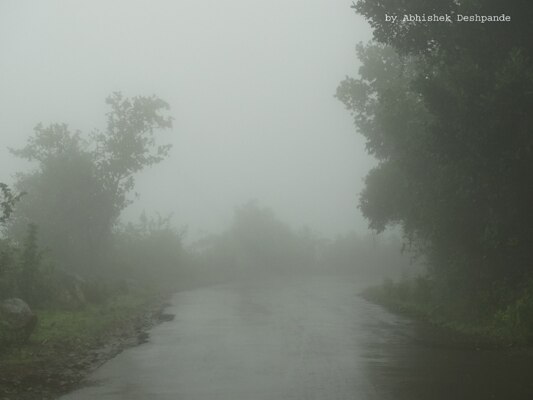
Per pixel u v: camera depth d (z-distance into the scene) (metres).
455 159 15.31
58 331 15.73
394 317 20.84
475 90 14.19
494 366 10.94
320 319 20.12
